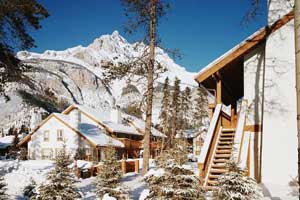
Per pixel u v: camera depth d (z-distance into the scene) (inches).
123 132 1572.3
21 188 542.0
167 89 1566.2
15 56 689.0
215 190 260.1
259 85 492.4
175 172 252.2
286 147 445.7
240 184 248.4
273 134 451.5
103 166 431.8
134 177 713.6
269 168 448.1
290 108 449.7
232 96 784.9
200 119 1987.0
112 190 413.7
